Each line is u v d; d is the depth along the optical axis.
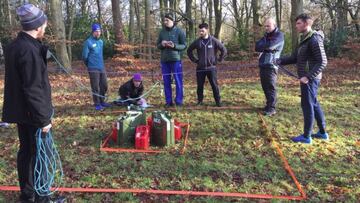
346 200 4.04
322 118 5.77
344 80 11.37
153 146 5.62
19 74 3.25
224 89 10.07
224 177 4.59
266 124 6.68
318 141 5.80
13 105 3.33
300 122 6.80
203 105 8.12
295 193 4.20
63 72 13.79
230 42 20.25
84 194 4.16
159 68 15.42
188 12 23.59
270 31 7.01
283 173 4.71
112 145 5.68
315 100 5.66
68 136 6.11
